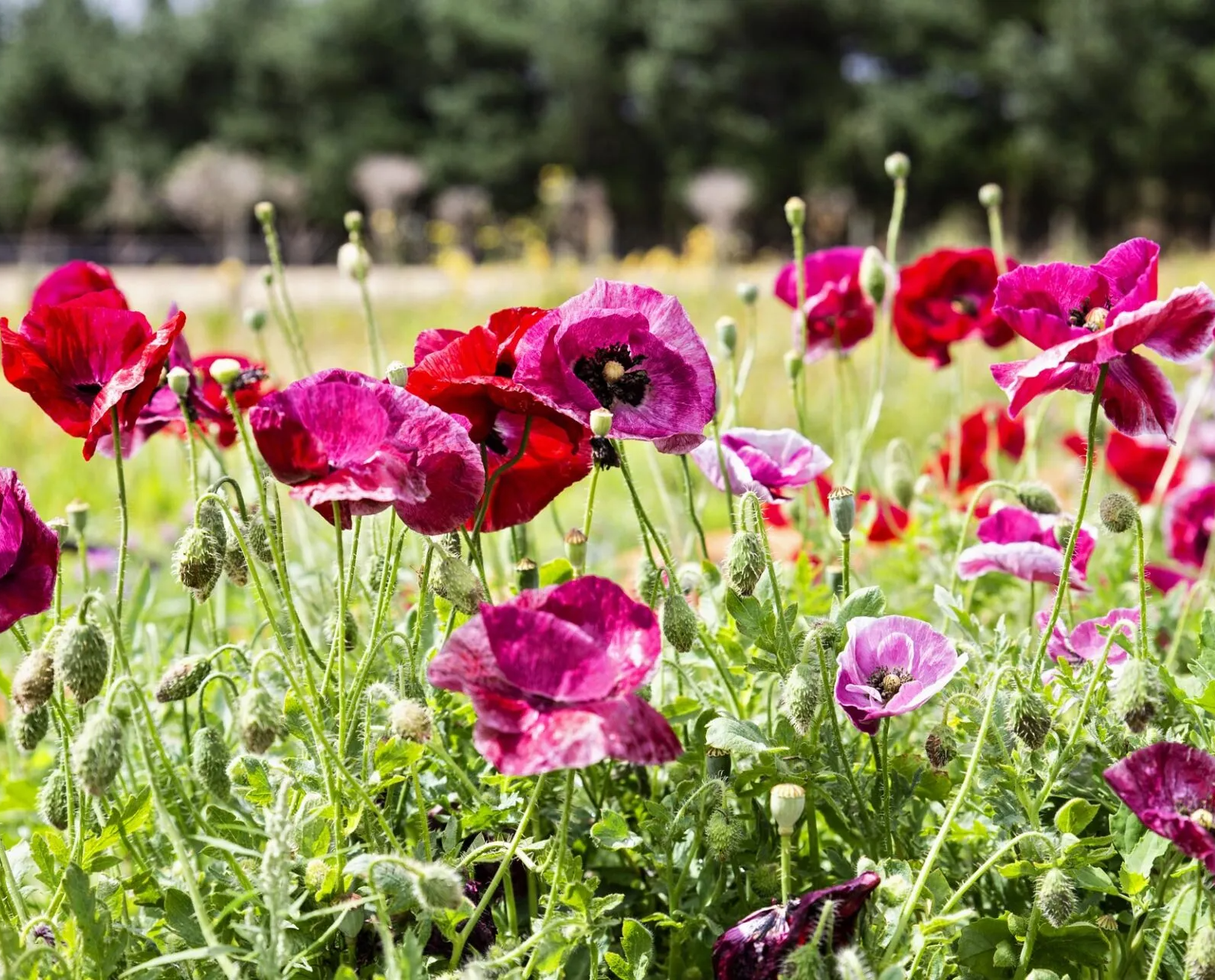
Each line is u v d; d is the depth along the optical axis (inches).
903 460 131.6
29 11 2474.2
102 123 2422.5
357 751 87.4
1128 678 73.0
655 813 83.3
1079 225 1962.4
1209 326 76.2
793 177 2084.2
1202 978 68.9
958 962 83.3
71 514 101.8
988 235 1927.9
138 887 83.7
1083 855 78.0
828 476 158.9
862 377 410.9
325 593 111.9
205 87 2405.3
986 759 85.4
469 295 768.9
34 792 104.5
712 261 772.0
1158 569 136.3
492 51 2301.9
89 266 115.1
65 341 84.9
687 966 87.0
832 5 2046.0
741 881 89.4
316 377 76.7
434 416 76.0
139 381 80.8
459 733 94.7
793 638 93.8
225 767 77.8
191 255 2146.9
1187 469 183.2
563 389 79.1
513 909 82.9
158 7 2490.2
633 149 2226.9
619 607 70.8
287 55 2300.7
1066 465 220.7
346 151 2241.6
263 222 128.6
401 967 68.3
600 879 90.9
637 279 755.4
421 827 86.1
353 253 125.7
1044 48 1929.1
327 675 85.3
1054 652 99.6
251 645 106.0
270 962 69.3
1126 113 1862.7
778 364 454.6
